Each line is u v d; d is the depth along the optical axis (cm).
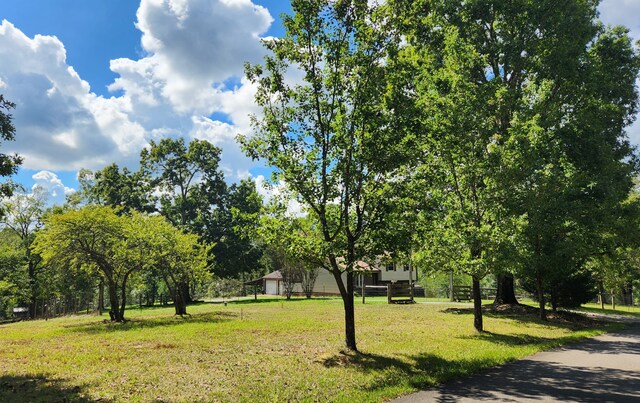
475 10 2411
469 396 778
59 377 934
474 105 1563
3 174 1301
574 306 2467
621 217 2275
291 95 1174
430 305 2927
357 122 1131
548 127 2084
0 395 791
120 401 738
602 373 977
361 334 1547
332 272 1211
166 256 2653
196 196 5400
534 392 805
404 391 805
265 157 1182
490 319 2077
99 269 2609
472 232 1504
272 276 6556
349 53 1148
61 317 3625
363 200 1165
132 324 2125
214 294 6906
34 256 4869
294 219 1191
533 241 2014
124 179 5281
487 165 1583
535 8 2211
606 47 2453
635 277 3550
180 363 1054
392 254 1152
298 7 1126
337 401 736
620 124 2588
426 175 1402
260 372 945
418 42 1239
